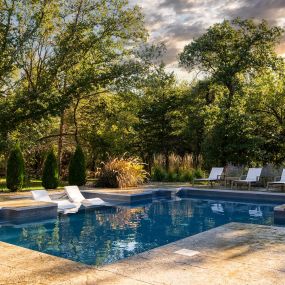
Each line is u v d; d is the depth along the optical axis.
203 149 19.92
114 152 22.45
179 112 26.16
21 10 19.09
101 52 20.69
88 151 24.11
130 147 25.47
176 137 27.05
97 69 20.61
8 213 9.04
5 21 18.16
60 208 10.60
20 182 14.30
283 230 6.46
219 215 10.30
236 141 18.50
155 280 3.81
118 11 20.44
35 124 19.02
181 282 3.75
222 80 22.42
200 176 19.00
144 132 26.47
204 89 24.19
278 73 22.39
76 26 19.73
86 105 22.64
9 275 3.97
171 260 4.55
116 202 12.79
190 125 24.81
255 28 22.75
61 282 3.74
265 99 20.42
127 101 21.61
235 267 4.28
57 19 20.22
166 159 21.55
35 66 21.17
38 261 4.52
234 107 19.88
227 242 5.55
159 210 11.23
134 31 20.72
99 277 3.90
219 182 16.95
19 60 18.83
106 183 15.73
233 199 13.68
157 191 14.46
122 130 21.64
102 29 20.31
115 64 20.41
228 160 18.80
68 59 19.97
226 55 23.22
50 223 9.03
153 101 26.22
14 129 18.05
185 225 8.81
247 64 22.72
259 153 18.27
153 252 4.94
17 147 14.42
